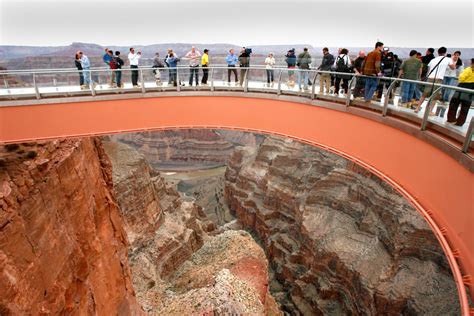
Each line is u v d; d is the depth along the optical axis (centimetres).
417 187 929
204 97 1700
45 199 1209
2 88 1419
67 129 1547
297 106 1509
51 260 1138
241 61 1752
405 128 973
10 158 1161
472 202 666
